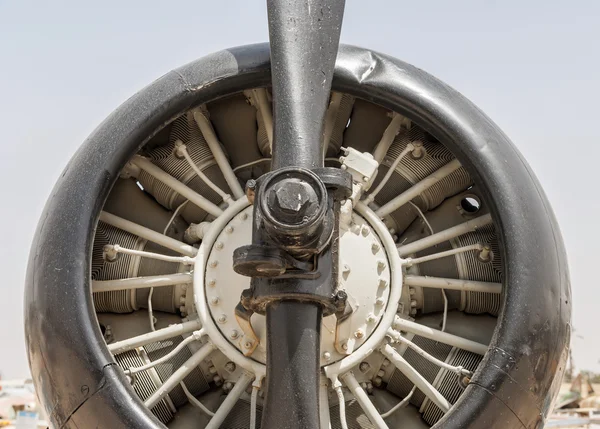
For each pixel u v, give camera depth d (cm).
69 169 521
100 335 482
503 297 494
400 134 586
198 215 588
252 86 547
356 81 543
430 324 574
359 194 543
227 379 555
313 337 439
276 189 409
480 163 519
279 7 516
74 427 476
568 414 1319
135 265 560
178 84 532
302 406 431
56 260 493
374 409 529
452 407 477
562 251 523
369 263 544
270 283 439
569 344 515
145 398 535
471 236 574
